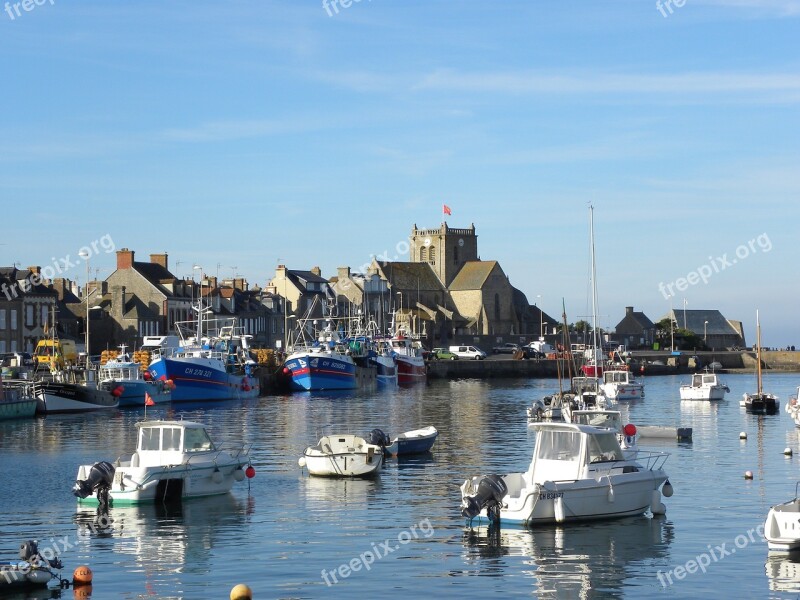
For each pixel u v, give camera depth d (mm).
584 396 95438
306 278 186625
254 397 119062
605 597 31938
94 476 44562
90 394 94625
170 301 152750
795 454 63531
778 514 36719
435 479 52625
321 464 53156
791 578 33625
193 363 108812
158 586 33062
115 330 147375
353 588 32844
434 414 94688
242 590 30625
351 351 140500
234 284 181875
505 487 40469
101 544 38188
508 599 31812
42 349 119688
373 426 82438
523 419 89500
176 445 46719
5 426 79750
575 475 41281
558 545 37594
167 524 41375
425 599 31750
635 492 41875
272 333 172250
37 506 44969
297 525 41250
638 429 74062
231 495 47625
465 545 37781
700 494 47844
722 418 93438
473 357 191000
